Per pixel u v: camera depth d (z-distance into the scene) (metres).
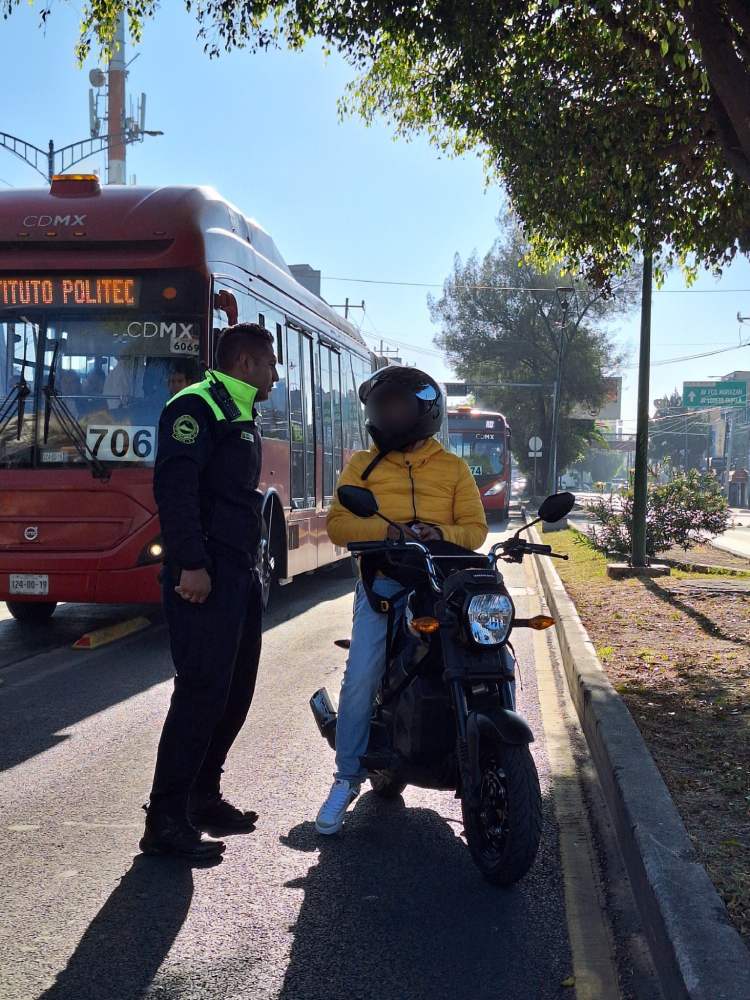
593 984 3.41
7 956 3.56
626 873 4.39
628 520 17.69
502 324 54.62
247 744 6.27
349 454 15.41
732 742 5.76
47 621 10.98
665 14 8.49
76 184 9.29
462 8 10.13
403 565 4.37
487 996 3.34
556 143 10.76
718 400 74.00
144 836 4.49
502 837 4.17
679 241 12.12
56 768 5.71
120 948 3.63
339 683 7.96
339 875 4.33
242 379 4.55
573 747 6.42
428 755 4.33
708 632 9.70
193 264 9.02
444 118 12.25
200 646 4.33
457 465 4.89
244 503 4.46
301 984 3.40
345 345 15.16
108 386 9.02
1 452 9.05
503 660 4.19
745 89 8.82
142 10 10.99
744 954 3.14
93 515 8.95
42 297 9.09
